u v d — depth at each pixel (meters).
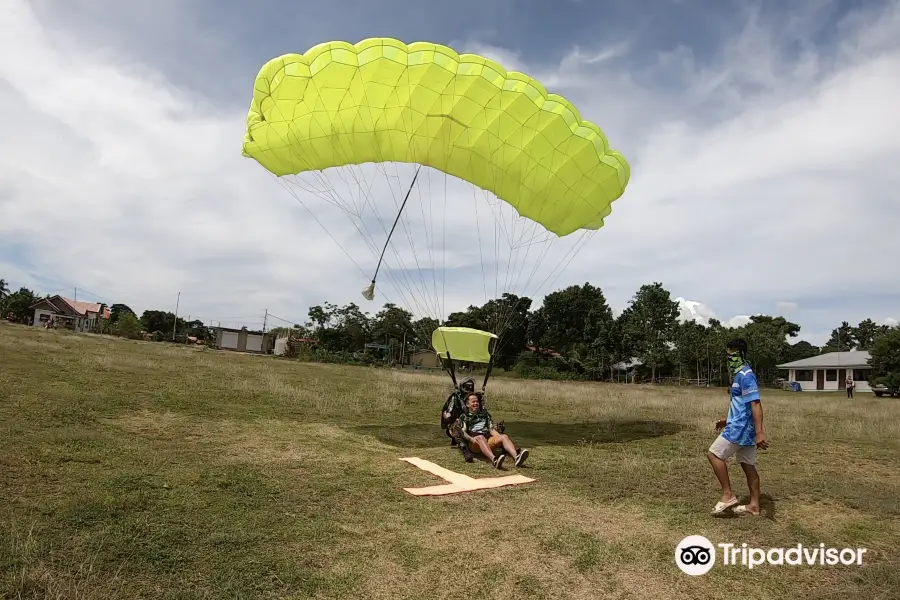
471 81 8.11
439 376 29.94
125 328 51.03
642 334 51.88
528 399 18.25
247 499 5.23
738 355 5.38
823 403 22.03
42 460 5.78
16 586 3.26
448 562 4.06
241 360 26.70
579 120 8.74
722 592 3.76
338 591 3.56
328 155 9.05
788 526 5.04
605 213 9.82
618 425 11.87
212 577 3.61
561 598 3.61
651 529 4.89
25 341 18.05
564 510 5.38
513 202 9.58
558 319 56.84
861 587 3.85
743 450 5.36
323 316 59.31
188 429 8.21
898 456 8.66
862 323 81.94
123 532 4.19
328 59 7.90
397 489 5.94
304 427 9.30
